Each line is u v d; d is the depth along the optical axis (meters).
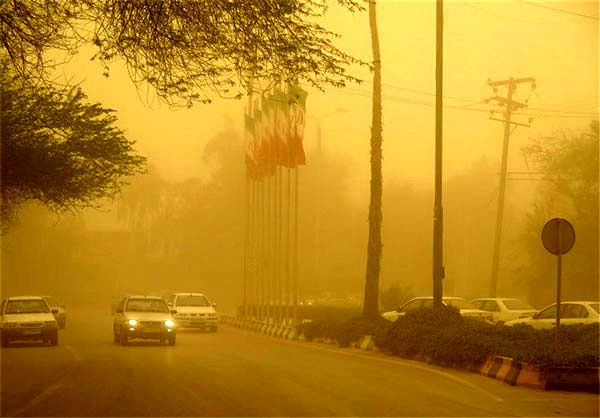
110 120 22.95
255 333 41.44
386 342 26.69
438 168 26.77
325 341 32.72
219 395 15.30
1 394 15.48
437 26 27.09
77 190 23.80
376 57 32.41
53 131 22.50
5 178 22.67
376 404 14.40
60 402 14.33
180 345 31.12
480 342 20.86
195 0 14.70
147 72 15.34
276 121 38.53
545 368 17.52
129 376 18.75
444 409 14.04
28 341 32.84
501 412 13.98
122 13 14.87
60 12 15.21
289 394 15.55
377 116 32.47
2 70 19.22
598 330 21.00
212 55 15.27
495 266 44.00
